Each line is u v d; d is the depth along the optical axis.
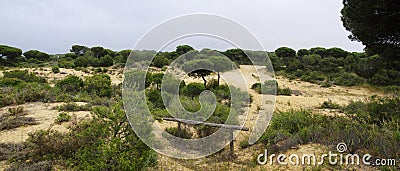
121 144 3.56
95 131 3.87
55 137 4.07
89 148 3.67
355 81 23.09
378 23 9.23
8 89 10.09
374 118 5.72
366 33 9.79
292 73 27.95
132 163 3.31
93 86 11.76
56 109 7.51
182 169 3.97
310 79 24.98
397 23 8.99
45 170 3.44
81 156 3.55
